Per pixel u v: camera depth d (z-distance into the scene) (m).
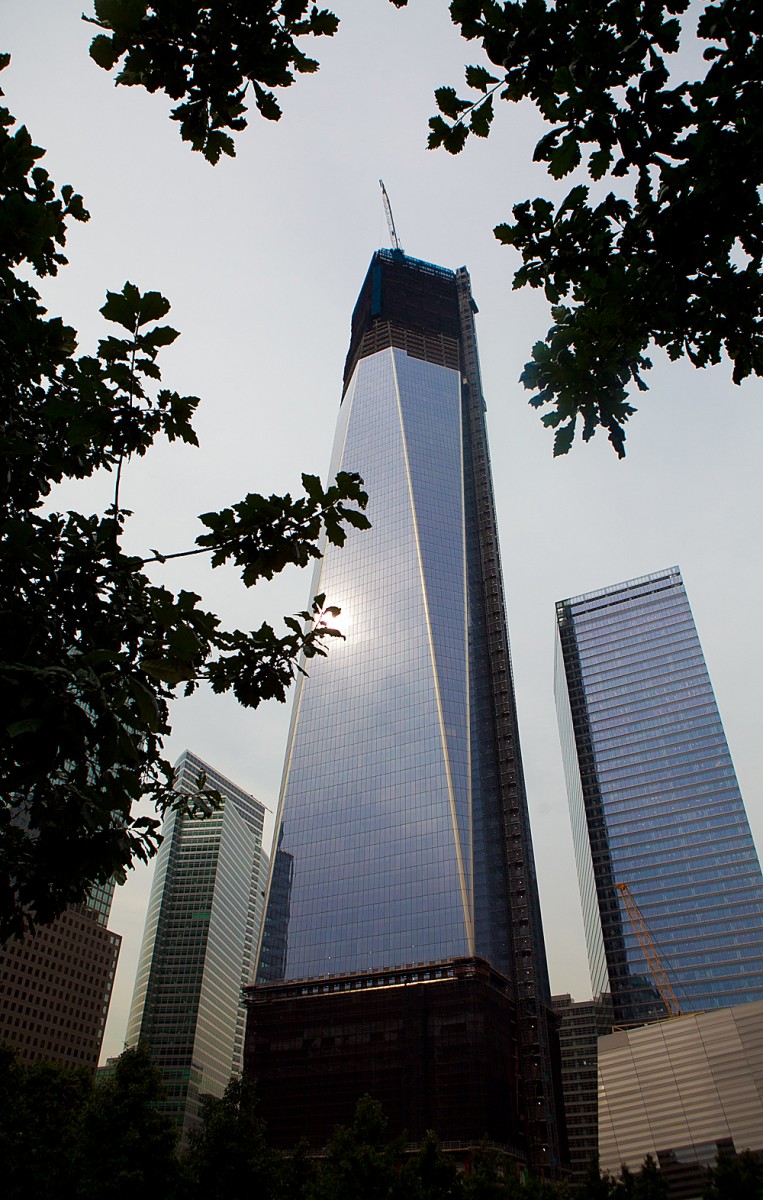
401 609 165.62
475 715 155.50
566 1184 70.69
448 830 138.25
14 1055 45.38
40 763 5.96
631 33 6.45
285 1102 124.31
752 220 6.82
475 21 6.75
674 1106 86.50
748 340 7.33
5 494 8.33
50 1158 43.53
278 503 7.89
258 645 8.91
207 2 6.14
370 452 187.25
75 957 193.88
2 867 7.61
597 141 6.84
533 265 7.66
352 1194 46.00
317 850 147.75
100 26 6.24
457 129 7.10
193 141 6.74
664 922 183.00
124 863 7.87
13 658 6.66
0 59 8.32
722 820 188.50
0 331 8.56
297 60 6.49
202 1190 43.53
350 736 157.62
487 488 193.12
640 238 7.20
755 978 168.88
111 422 7.40
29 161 8.12
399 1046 122.31
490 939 133.25
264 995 136.88
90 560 8.04
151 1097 42.31
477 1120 111.50
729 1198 57.03
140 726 6.45
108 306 6.86
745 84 6.44
